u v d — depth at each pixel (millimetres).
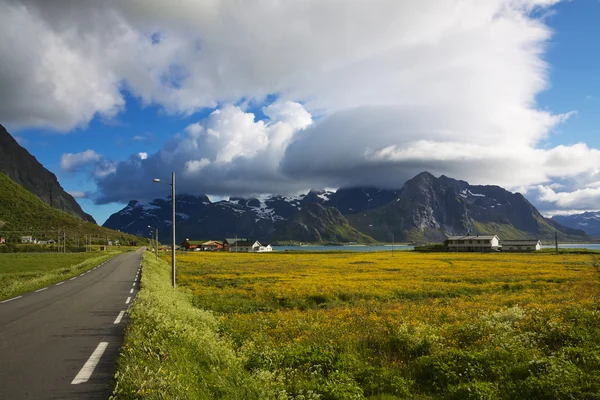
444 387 8727
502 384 8492
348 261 78312
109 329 13008
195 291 30578
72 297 22828
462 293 30016
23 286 27531
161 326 10711
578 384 7977
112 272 46781
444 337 12844
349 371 9719
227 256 111312
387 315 18875
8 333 12320
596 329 12406
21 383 7445
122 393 6414
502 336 11859
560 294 26156
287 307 25297
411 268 56000
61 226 186375
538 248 147750
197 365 8320
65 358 9273
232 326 15867
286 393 7465
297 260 84938
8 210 178625
